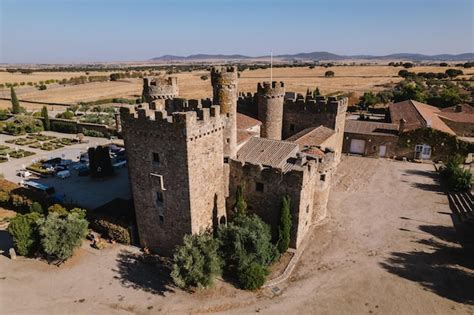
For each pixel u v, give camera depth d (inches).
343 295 1170.6
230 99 1489.9
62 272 1317.7
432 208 1803.6
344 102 2341.3
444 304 1120.2
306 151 1651.1
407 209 1795.0
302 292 1189.7
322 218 1678.2
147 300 1162.6
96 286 1235.9
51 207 1604.3
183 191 1245.7
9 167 2564.0
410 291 1183.6
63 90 7514.8
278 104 1980.8
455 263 1338.6
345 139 2785.4
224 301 1152.8
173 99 1696.6
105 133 3486.7
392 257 1381.6
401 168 2444.6
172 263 1362.0
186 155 1179.3
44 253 1437.0
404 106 3361.2
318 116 2139.5
